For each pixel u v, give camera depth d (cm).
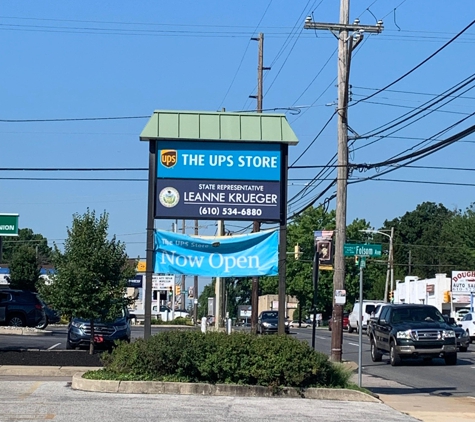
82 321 2467
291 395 1525
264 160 1669
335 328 2419
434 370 2428
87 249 2098
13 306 3650
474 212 9106
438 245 9875
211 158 1661
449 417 1406
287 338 1577
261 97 3603
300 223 6988
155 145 1656
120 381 1497
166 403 1358
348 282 7150
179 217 1647
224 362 1516
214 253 1652
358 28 2394
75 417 1178
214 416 1234
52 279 2117
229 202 1656
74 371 1820
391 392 1809
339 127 2481
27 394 1428
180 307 8925
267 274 1655
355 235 7412
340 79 2459
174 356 1530
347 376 1616
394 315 2700
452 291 6022
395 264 9294
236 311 8900
